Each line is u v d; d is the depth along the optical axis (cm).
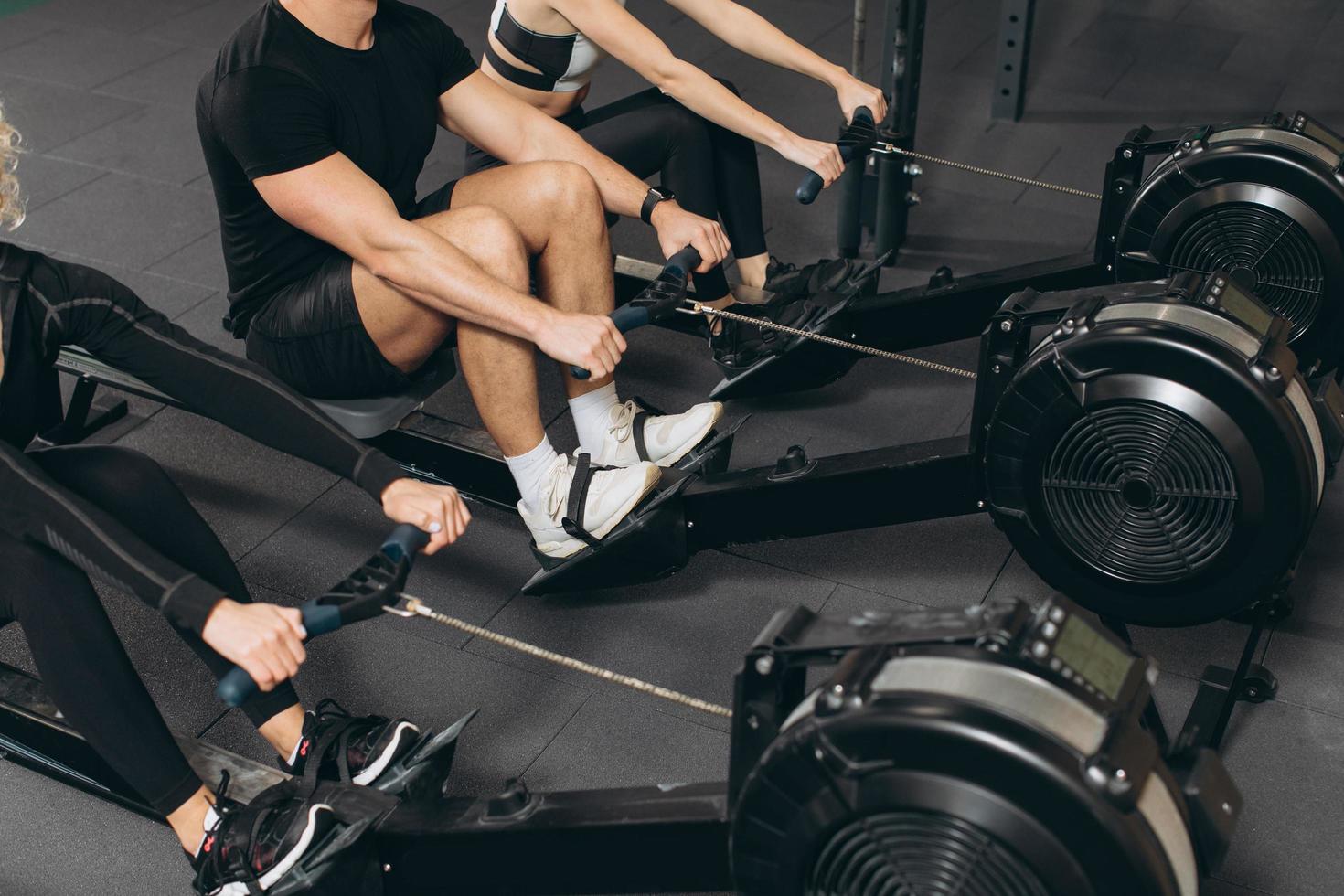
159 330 172
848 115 260
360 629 226
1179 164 233
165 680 216
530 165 221
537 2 248
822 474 215
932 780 124
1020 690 125
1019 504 197
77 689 166
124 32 461
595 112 271
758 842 137
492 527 250
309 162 202
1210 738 188
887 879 131
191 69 436
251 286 226
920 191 364
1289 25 460
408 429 239
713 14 264
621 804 157
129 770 170
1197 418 179
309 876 164
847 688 127
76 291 167
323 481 262
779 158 380
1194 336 178
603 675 154
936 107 410
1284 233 229
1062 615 131
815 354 270
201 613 144
